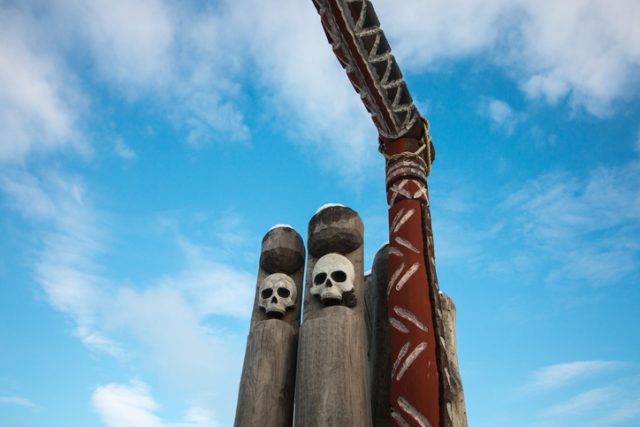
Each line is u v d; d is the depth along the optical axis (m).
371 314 10.52
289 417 8.23
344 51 9.05
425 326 7.33
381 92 9.19
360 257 9.22
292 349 8.78
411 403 6.79
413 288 7.69
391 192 9.05
